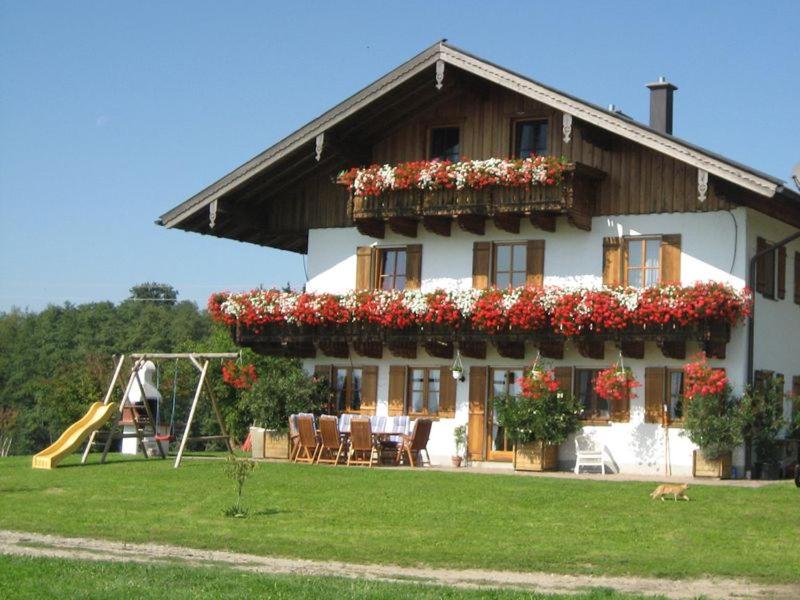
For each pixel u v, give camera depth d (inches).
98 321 3166.8
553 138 1042.7
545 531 637.9
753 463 948.0
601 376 972.6
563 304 968.9
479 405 1058.1
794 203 947.3
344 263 1133.1
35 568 509.0
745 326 955.3
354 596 450.9
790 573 525.3
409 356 1085.1
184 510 721.0
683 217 985.5
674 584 508.1
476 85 1066.7
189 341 1927.9
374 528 652.7
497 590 472.1
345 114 1058.7
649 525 653.3
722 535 621.3
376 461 1044.5
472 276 1070.4
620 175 1011.9
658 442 975.6
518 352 1039.6
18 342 3093.0
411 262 1098.7
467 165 1016.9
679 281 980.6
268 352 1144.8
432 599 446.9
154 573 499.5
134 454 1152.8
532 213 1008.2
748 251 964.6
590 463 981.2
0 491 823.1
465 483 832.9
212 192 1118.4
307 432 1037.8
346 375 1126.4
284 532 641.6
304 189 1156.5
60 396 1814.7
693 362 958.4
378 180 1053.8
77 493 804.0
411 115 1105.4
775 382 962.1
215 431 2018.9
